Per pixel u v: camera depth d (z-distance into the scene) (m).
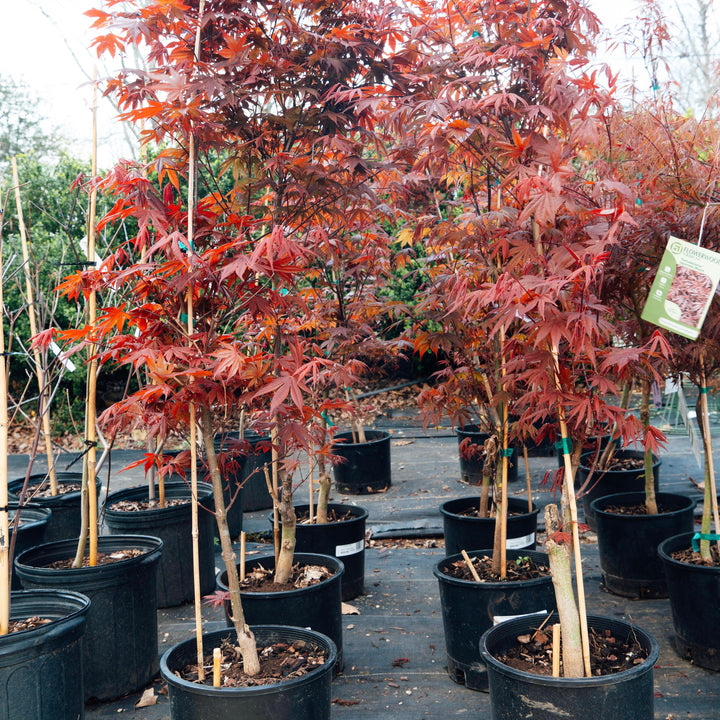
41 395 2.84
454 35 3.03
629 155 2.87
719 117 2.70
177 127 2.27
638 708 1.82
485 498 3.55
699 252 2.08
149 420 2.02
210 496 3.88
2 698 2.01
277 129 2.77
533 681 1.83
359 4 2.81
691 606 2.76
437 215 3.74
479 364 3.29
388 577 4.04
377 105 2.44
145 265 1.94
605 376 2.13
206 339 2.07
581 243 2.09
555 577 1.98
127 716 2.60
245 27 2.46
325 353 3.88
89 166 9.45
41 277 7.84
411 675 2.83
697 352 2.69
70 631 2.15
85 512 2.85
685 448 6.48
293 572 2.97
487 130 2.32
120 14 2.27
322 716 2.02
